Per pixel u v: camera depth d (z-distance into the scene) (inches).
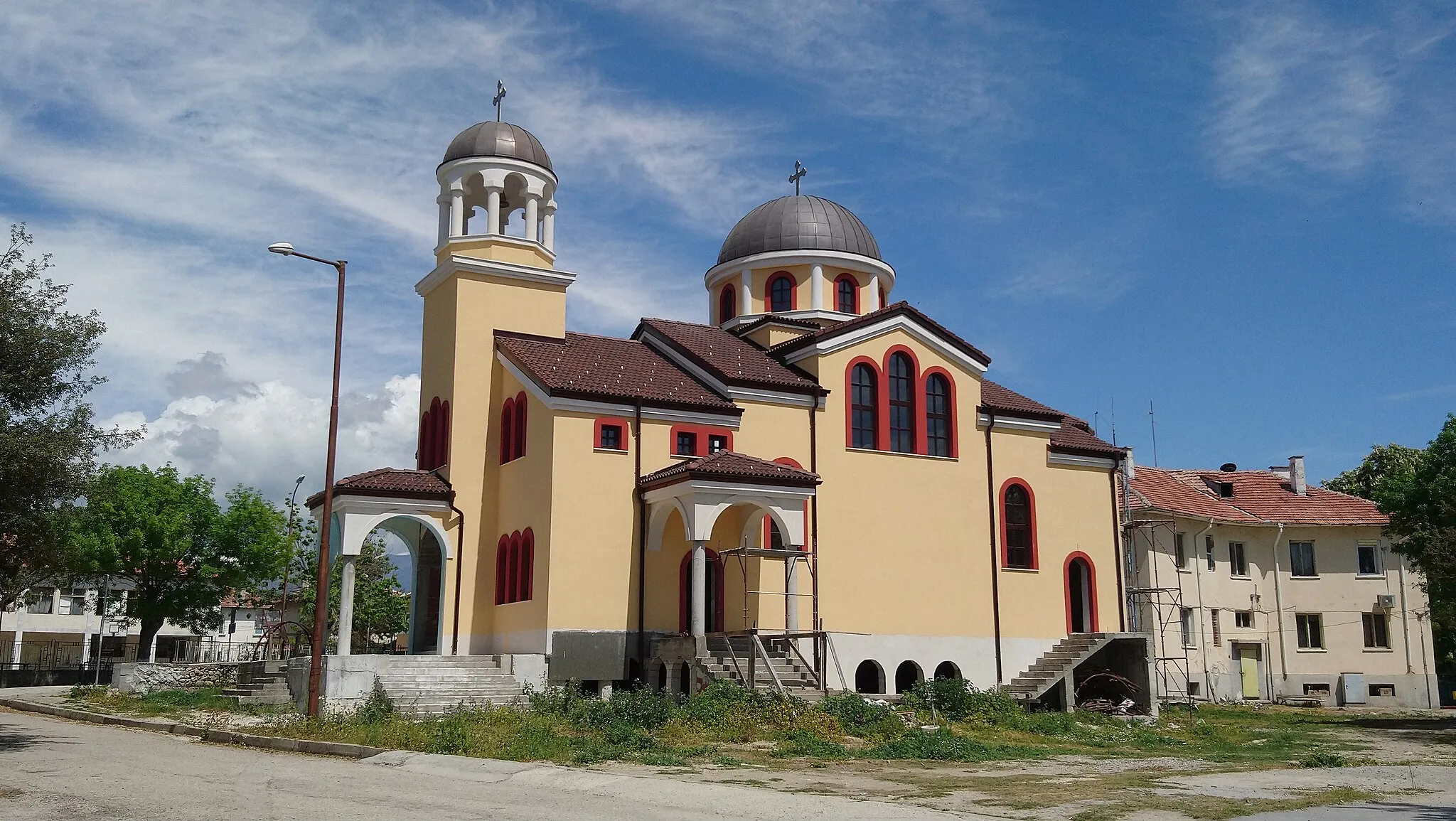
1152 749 1070.4
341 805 562.9
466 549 1366.9
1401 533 1620.3
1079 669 1528.1
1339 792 704.4
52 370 850.8
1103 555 1620.3
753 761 833.5
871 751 909.2
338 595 2335.1
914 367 1524.4
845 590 1414.9
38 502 837.8
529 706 1083.9
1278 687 2003.0
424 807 556.1
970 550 1515.7
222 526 2026.3
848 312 1740.9
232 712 1144.8
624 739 885.2
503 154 1489.9
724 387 1400.1
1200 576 1940.2
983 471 1549.0
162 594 2022.6
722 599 1359.5
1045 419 1603.1
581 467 1284.4
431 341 1497.3
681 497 1240.8
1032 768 848.9
